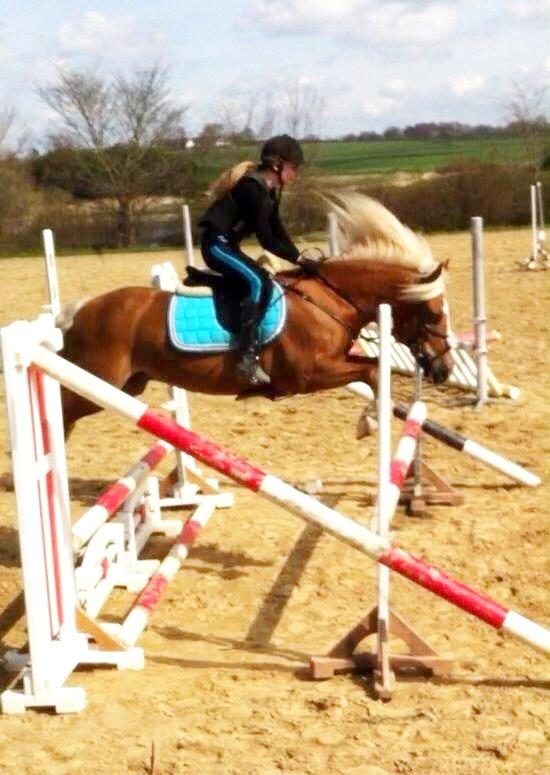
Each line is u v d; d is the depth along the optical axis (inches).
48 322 199.3
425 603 239.8
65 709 186.4
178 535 293.9
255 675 203.3
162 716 184.4
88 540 241.1
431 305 285.6
